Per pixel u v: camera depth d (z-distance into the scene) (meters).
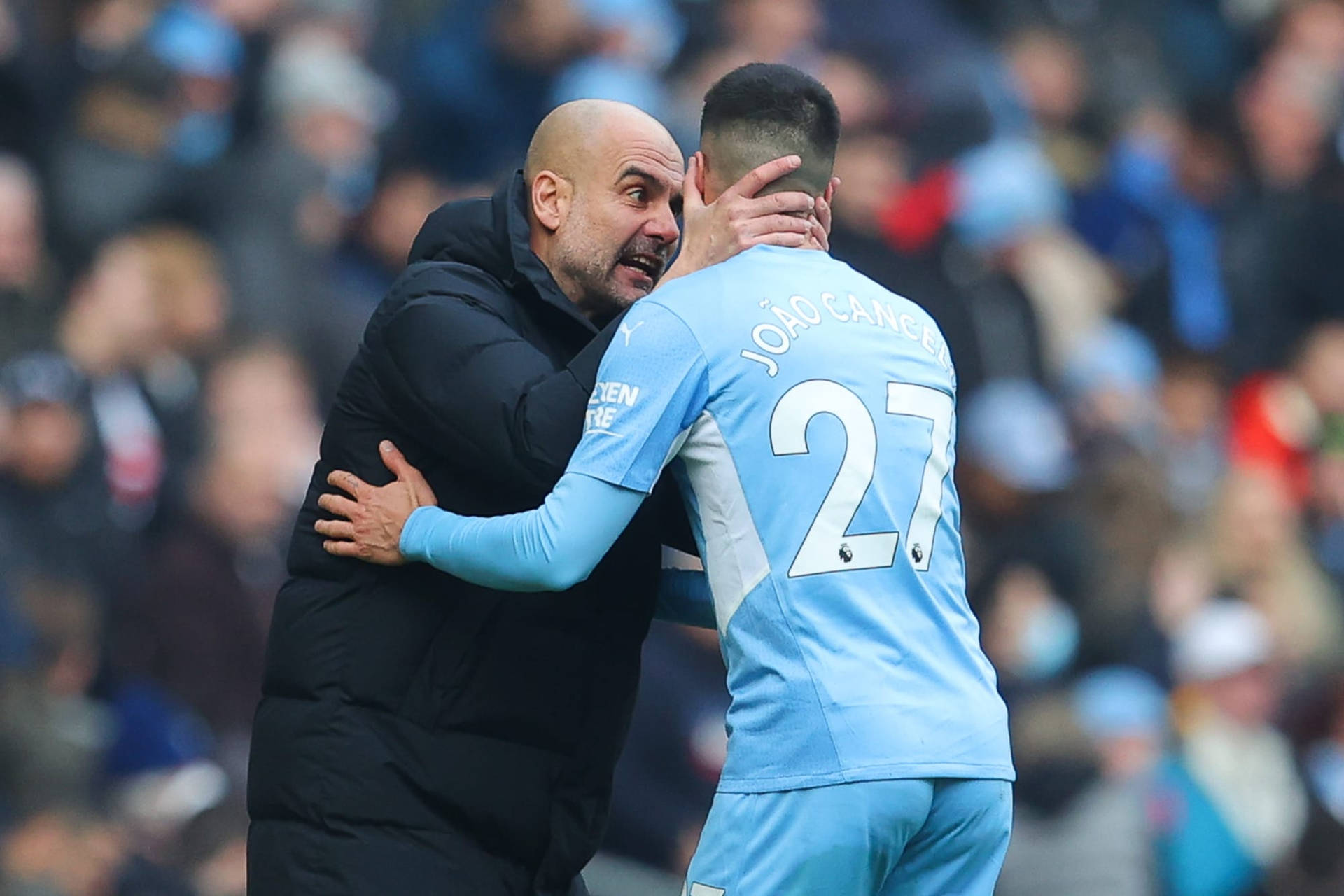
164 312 29.05
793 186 13.23
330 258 32.69
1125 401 35.69
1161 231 40.88
